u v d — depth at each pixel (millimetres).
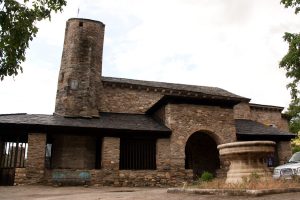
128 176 16766
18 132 16203
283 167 10625
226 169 18297
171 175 17297
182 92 22531
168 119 18406
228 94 24891
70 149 18625
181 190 9039
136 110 21969
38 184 15211
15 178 14992
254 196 6863
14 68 6590
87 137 19234
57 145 18562
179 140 18016
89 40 21312
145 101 22438
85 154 18750
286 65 12531
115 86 21922
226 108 19875
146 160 18609
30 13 6750
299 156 11625
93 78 20547
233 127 19594
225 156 9898
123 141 18641
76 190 13109
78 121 17797
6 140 16953
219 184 9375
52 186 15125
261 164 9500
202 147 21703
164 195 8703
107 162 16719
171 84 25172
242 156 9391
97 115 19328
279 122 26844
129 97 22109
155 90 22812
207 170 21188
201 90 24531
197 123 18750
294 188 7535
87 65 20547
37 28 6820
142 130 17438
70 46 20984
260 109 26578
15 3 6590
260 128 21984
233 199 6672
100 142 19094
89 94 19781
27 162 15398
